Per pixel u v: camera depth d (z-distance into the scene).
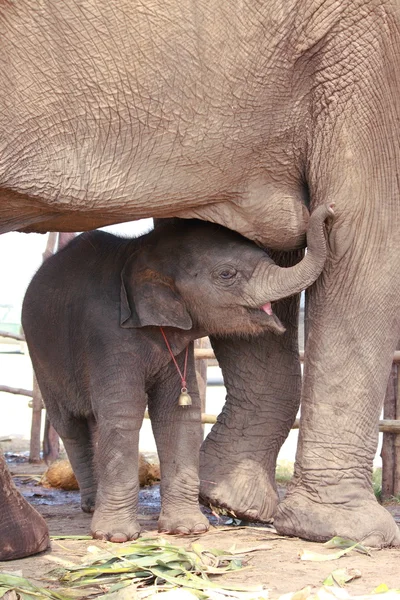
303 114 5.14
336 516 5.14
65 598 3.88
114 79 4.61
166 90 4.72
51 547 4.85
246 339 5.95
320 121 5.12
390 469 7.41
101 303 5.43
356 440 5.28
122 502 5.17
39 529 4.69
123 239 5.78
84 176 4.75
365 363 5.30
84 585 4.12
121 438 5.21
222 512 5.84
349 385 5.30
